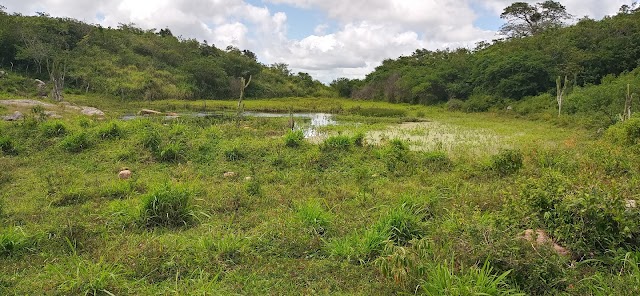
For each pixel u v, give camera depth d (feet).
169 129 43.01
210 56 200.23
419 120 82.69
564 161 29.96
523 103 96.32
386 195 24.02
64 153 34.37
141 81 139.74
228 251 15.97
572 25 132.26
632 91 68.80
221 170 30.81
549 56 105.91
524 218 16.87
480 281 12.14
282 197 23.86
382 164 33.01
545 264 13.25
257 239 17.26
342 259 15.69
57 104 81.56
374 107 120.06
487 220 16.66
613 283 12.75
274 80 211.00
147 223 19.20
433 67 151.84
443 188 25.49
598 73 101.60
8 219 20.06
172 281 14.21
